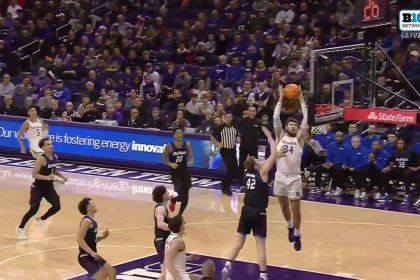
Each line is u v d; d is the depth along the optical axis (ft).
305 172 70.74
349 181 68.64
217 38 88.22
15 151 82.74
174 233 38.50
